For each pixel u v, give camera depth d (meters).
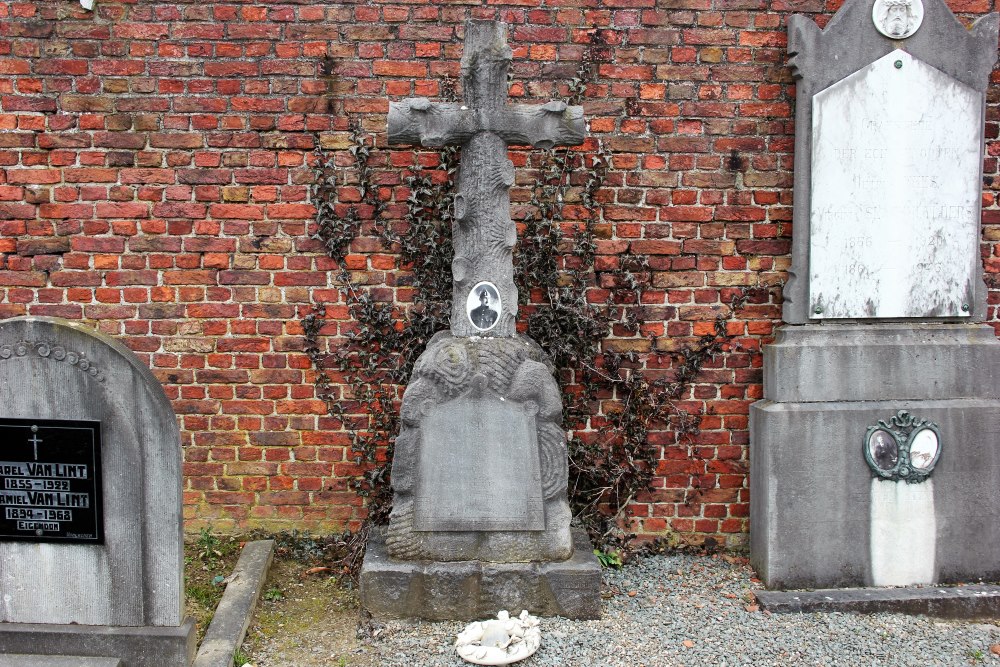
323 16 4.50
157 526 3.34
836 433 4.29
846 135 4.30
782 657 3.66
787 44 4.47
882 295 4.38
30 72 4.47
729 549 4.75
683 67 4.56
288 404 4.70
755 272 4.67
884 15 4.23
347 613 4.06
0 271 4.56
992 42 4.28
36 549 3.36
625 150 4.60
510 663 3.51
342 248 4.62
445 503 3.92
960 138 4.32
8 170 4.51
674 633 3.82
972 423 4.31
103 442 3.30
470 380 3.89
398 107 3.91
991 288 4.68
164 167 4.54
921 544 4.32
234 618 3.81
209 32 4.49
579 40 4.54
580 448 4.69
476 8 4.51
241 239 4.60
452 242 4.60
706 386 4.72
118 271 4.59
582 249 4.62
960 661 3.66
